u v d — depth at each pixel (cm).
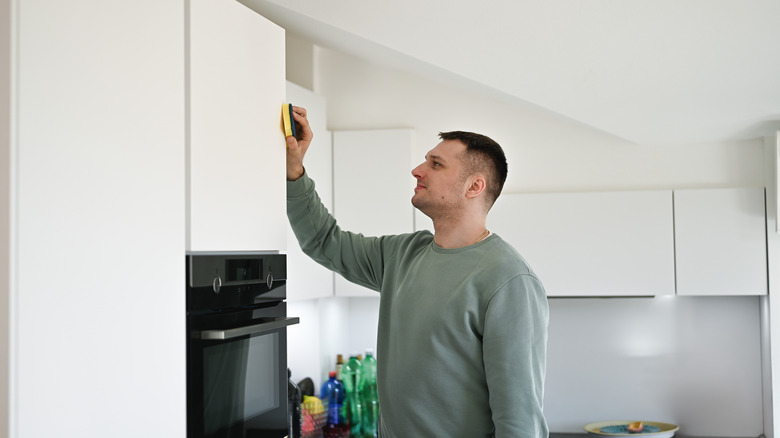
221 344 154
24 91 111
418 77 348
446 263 173
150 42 136
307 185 191
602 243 325
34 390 112
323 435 334
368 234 338
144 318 133
